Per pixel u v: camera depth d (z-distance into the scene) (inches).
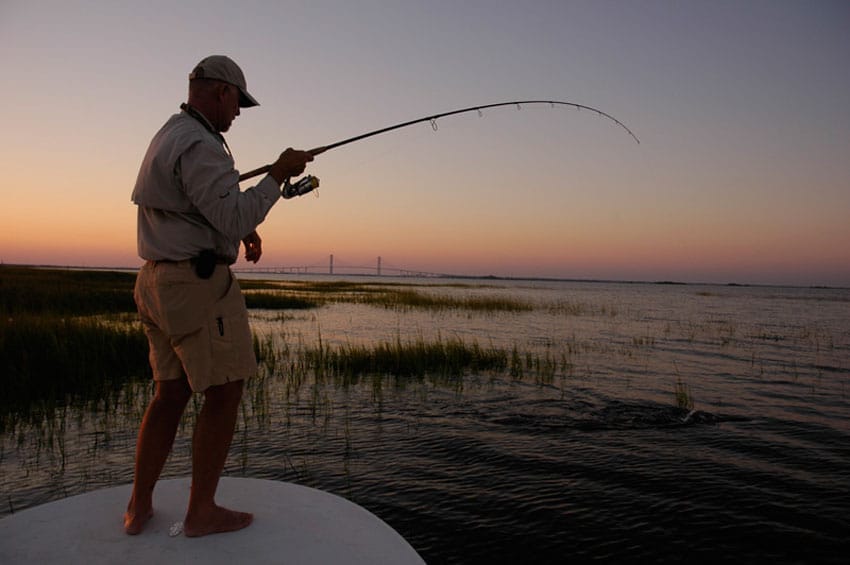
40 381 303.4
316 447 221.8
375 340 569.0
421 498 174.4
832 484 189.8
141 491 76.5
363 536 74.9
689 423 269.6
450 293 2118.6
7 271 1200.8
